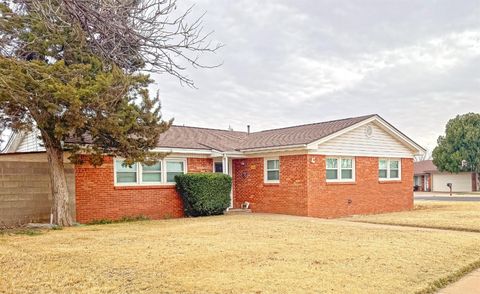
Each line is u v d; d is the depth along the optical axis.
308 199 16.52
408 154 21.12
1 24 5.93
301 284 5.89
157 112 12.90
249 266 7.02
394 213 18.45
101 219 14.92
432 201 27.83
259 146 18.23
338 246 8.96
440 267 6.98
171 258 7.69
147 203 16.36
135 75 10.91
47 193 13.66
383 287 5.76
